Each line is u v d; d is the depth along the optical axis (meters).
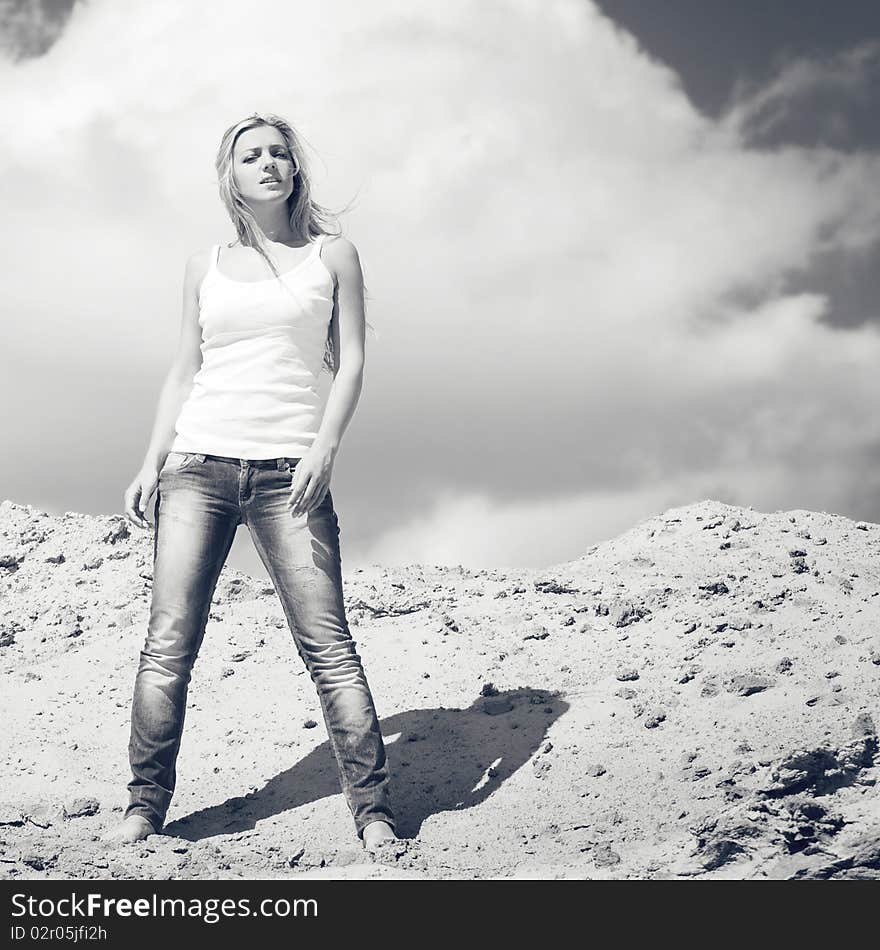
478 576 8.12
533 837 4.83
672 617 6.68
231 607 7.37
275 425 5.13
